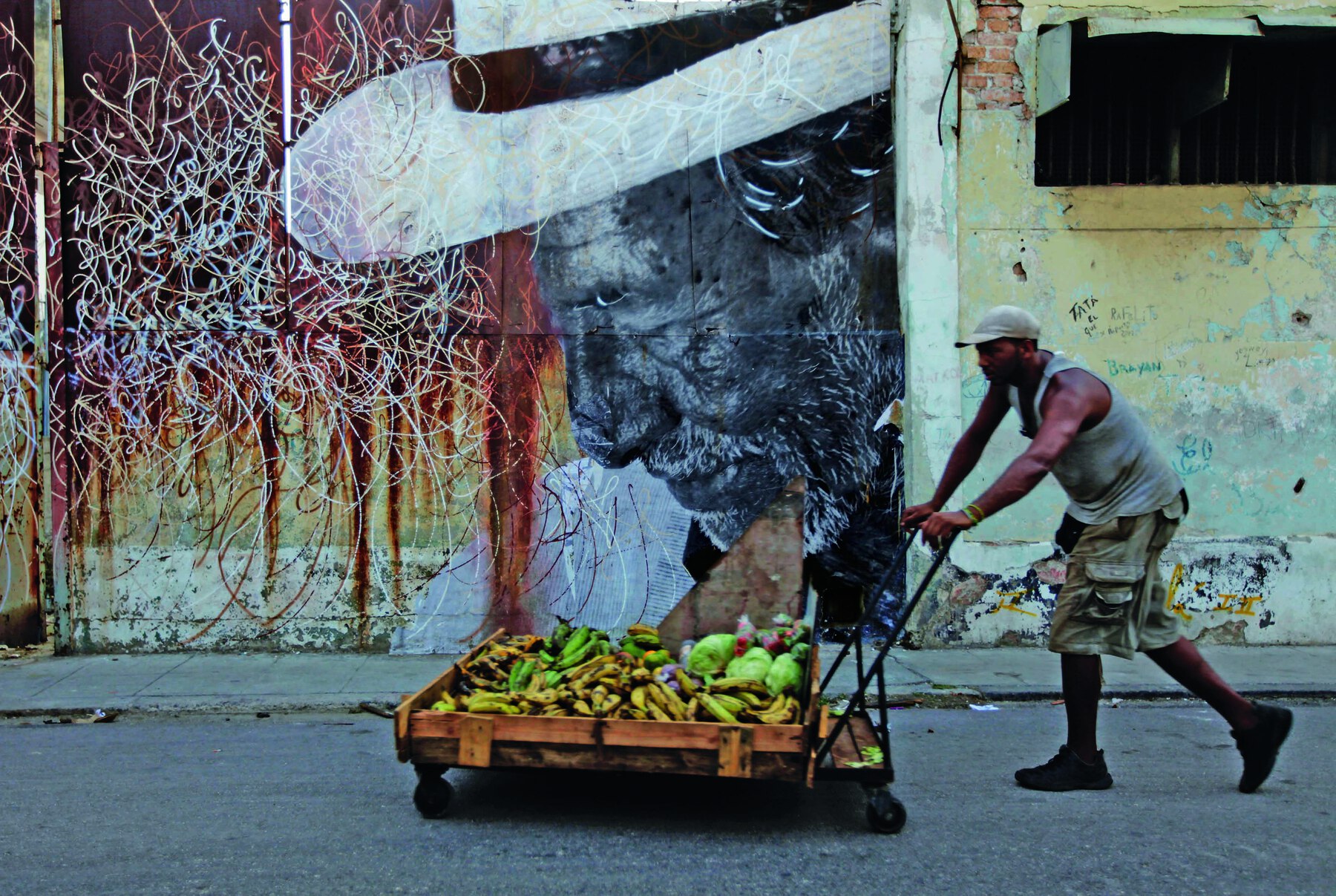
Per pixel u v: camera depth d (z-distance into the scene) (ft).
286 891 10.53
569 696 12.88
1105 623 13.39
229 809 13.12
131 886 10.62
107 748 16.28
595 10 22.97
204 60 22.39
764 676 13.39
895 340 23.26
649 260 23.11
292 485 22.56
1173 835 12.09
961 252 23.00
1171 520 13.50
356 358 22.58
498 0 22.82
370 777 14.60
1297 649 22.68
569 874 10.98
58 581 22.31
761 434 23.21
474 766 12.35
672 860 11.39
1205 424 23.13
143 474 22.41
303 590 22.58
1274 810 12.98
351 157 22.59
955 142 22.85
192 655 22.36
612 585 22.99
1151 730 17.03
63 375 22.29
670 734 12.09
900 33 23.04
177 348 22.41
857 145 23.30
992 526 22.94
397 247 22.67
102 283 22.38
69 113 22.33
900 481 23.25
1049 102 22.47
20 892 10.47
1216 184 23.29
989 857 11.48
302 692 19.34
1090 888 10.63
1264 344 23.18
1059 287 23.12
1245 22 21.72
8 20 22.24
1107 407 13.15
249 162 22.48
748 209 23.20
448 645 22.70
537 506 22.91
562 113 22.98
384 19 22.63
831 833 12.25
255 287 22.48
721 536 23.08
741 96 23.18
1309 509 23.24
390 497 22.67
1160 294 23.12
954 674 20.48
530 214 22.91
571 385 22.98
